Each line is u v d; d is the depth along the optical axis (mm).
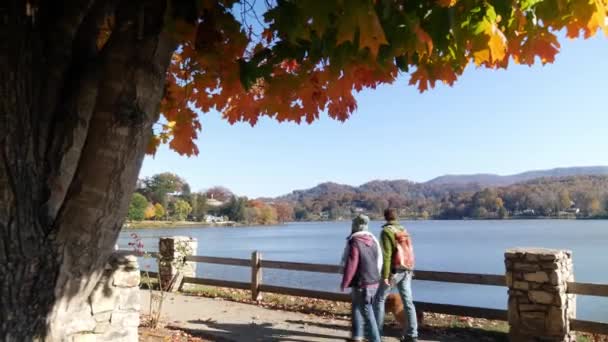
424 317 6973
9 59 2352
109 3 2953
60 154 2627
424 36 2562
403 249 5574
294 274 16250
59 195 2637
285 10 2713
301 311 7512
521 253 5555
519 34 3369
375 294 5473
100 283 4262
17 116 2395
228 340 5844
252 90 4441
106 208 2664
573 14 2947
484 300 11242
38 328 2584
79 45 2842
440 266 20625
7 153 2371
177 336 5953
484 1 2619
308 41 3150
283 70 3771
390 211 5762
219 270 17719
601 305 9961
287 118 4273
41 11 2658
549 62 3379
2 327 2445
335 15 2613
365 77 3781
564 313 5348
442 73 3473
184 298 8547
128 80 2611
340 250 36656
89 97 2713
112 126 2584
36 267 2529
